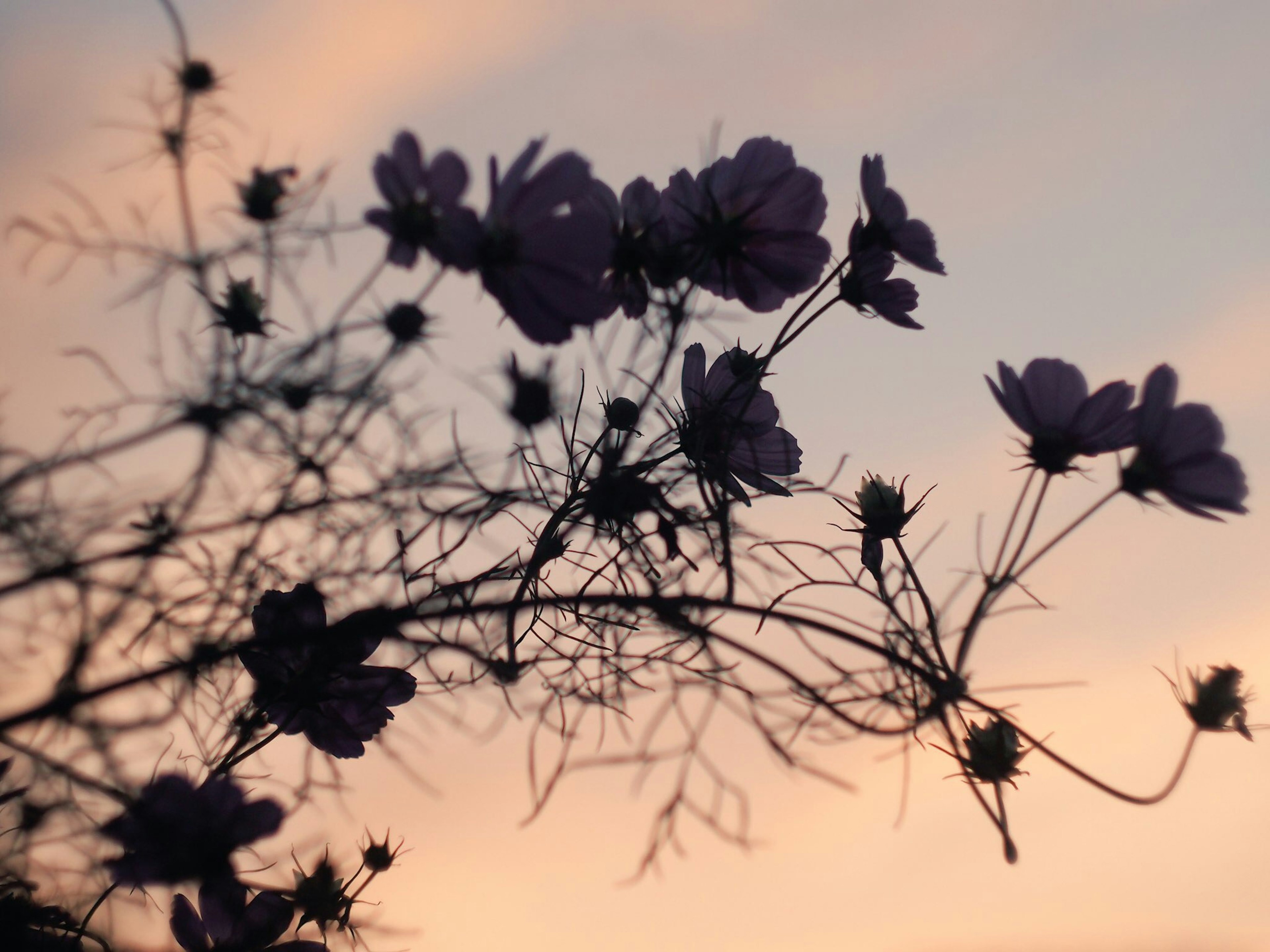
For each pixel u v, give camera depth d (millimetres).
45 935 691
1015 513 650
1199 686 672
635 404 679
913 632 662
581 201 663
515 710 699
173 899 691
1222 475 680
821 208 696
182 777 693
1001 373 698
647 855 664
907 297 699
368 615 698
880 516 672
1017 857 627
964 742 650
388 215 670
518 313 667
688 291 674
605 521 691
